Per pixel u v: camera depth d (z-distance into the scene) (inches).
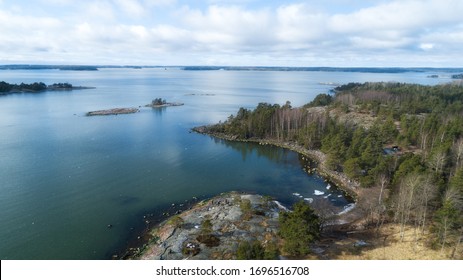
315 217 2461.9
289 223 2458.2
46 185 4052.7
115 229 3102.9
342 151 4660.4
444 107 7731.3
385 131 5595.5
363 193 3752.5
